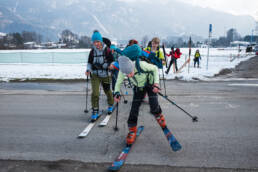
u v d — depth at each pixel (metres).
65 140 3.43
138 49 2.83
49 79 9.67
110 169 2.55
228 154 2.89
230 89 6.85
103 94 6.54
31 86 8.12
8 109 5.14
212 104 5.23
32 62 20.12
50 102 5.74
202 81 8.51
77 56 23.33
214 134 3.53
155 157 2.85
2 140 3.46
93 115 4.25
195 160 2.75
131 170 2.56
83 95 6.49
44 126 4.05
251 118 4.24
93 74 4.27
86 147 3.18
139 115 4.52
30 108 5.21
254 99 5.60
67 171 2.59
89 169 2.62
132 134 3.13
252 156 2.83
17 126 4.06
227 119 4.21
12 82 9.13
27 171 2.60
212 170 2.53
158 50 5.77
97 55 4.10
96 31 4.01
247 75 9.87
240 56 25.73
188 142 3.26
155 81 2.87
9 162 2.80
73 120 4.36
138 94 3.06
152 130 3.75
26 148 3.17
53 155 2.96
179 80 8.84
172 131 3.67
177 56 10.87
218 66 14.84
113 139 3.44
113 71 4.43
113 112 4.77
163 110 4.85
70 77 10.14
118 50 4.44
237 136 3.44
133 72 2.76
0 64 18.64
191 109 4.87
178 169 2.56
